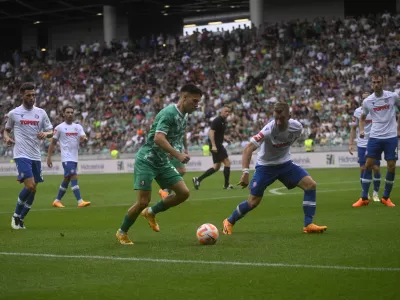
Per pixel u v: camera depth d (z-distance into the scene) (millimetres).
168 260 7098
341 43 39375
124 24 56281
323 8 47031
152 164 8305
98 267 6805
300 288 5543
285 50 40906
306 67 38656
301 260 6855
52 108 44969
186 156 7812
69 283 6027
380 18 40438
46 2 52781
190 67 43938
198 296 5391
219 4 53906
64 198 18141
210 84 40969
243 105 37438
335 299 5137
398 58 36531
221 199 15836
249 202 9094
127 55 47844
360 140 14195
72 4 52188
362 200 12672
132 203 15789
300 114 33906
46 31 60406
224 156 19375
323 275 6031
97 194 19344
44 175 34844
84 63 49156
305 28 41812
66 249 8156
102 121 40812
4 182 28828
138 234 9523
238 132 34156
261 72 39750
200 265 6738
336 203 13625
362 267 6344
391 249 7371
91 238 9234
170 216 12188
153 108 40656
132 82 44625
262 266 6578
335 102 34469
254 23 45938
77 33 59062
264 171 9078
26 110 10992
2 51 61812
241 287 5664
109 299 5367
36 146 11039
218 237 8617
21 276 6406
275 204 13883
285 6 48000
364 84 35188
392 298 5102
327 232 9070
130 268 6695
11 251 8102
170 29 59250
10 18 58344
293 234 8992
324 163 30312
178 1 52469
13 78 50156
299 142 32188
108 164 35188
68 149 15258
